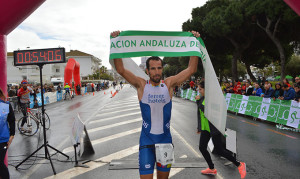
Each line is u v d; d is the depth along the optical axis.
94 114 11.55
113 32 2.58
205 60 2.92
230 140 4.28
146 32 2.67
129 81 2.57
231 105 12.03
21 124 7.35
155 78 2.45
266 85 9.10
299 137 6.41
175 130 7.27
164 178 2.46
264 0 15.88
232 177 3.77
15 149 5.75
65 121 9.75
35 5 3.39
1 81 3.62
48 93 19.38
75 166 4.39
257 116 9.50
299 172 3.93
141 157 2.41
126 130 7.50
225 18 18.70
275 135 6.66
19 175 4.08
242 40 22.66
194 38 2.77
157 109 2.47
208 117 2.98
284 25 17.64
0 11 3.15
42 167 4.42
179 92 25.61
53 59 4.35
